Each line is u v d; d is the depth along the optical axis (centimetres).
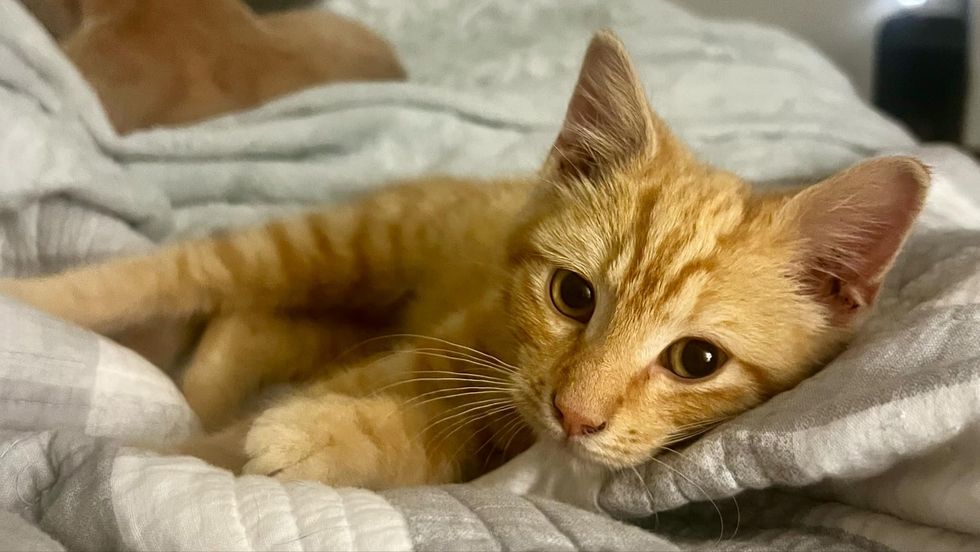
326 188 32
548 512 15
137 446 17
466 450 22
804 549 15
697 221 19
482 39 47
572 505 17
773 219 19
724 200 20
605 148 22
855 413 14
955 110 61
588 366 18
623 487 17
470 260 27
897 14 62
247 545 13
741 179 23
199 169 31
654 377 19
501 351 22
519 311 21
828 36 65
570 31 47
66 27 35
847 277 19
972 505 14
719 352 19
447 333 24
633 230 20
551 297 21
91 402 18
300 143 33
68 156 26
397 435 20
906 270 20
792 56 46
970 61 60
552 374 19
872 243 18
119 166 30
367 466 19
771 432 15
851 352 17
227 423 23
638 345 19
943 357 15
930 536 15
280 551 13
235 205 32
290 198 32
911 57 61
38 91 28
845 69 65
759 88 41
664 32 46
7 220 26
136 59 33
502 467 20
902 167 17
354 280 28
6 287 23
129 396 19
